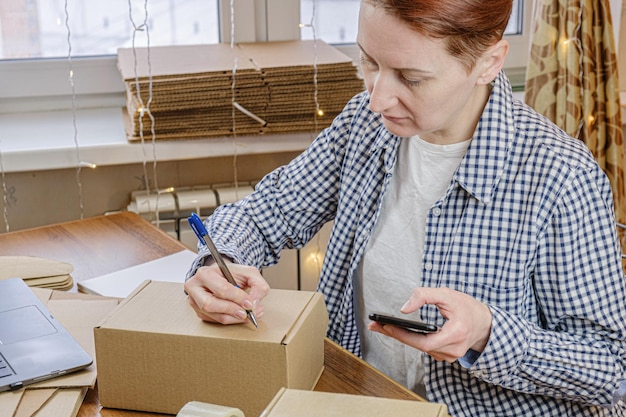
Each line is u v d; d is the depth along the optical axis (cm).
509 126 106
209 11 220
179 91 189
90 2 211
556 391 104
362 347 127
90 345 110
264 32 224
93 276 143
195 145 197
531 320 108
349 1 230
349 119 127
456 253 108
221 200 206
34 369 101
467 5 86
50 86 214
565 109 199
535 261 105
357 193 124
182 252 153
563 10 193
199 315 99
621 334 104
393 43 87
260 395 94
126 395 99
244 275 107
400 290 117
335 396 86
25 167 189
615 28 225
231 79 191
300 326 97
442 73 89
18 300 121
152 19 216
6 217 204
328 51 211
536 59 199
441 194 112
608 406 105
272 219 133
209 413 83
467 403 111
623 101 220
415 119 94
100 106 222
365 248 121
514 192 105
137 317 100
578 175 102
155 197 204
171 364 96
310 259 224
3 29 207
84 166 200
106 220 169
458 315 93
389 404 83
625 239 210
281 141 202
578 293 103
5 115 214
